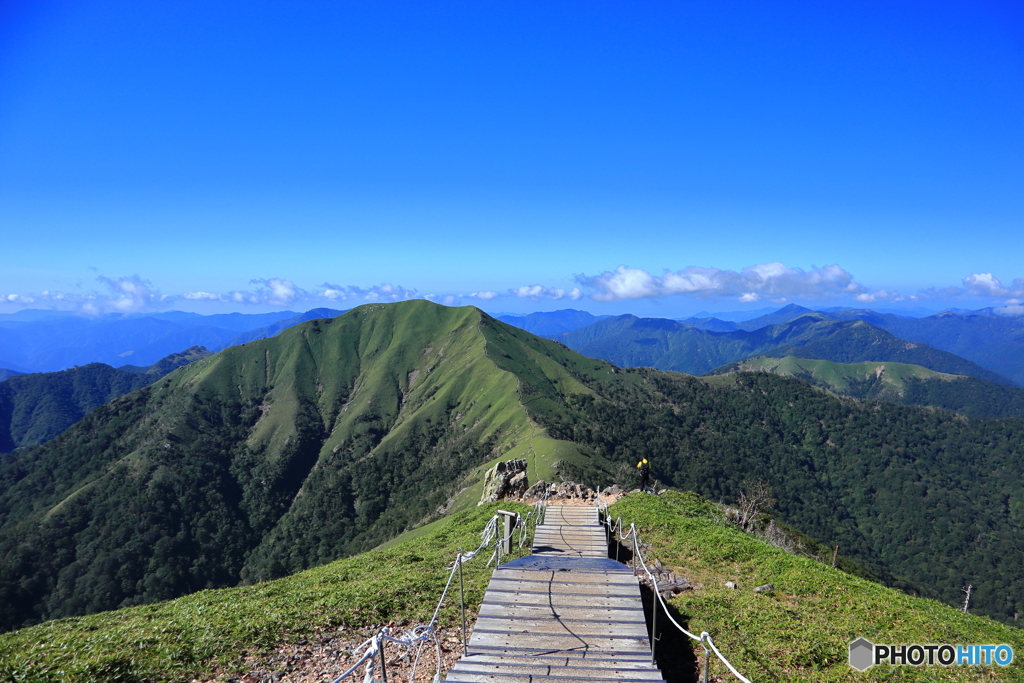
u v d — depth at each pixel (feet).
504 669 40.04
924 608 63.36
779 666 47.26
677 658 48.98
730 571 77.20
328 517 635.25
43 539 529.86
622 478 441.27
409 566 82.17
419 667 45.91
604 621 47.39
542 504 106.52
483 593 63.57
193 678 43.04
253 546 609.83
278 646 49.03
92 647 46.88
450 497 561.02
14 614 462.60
